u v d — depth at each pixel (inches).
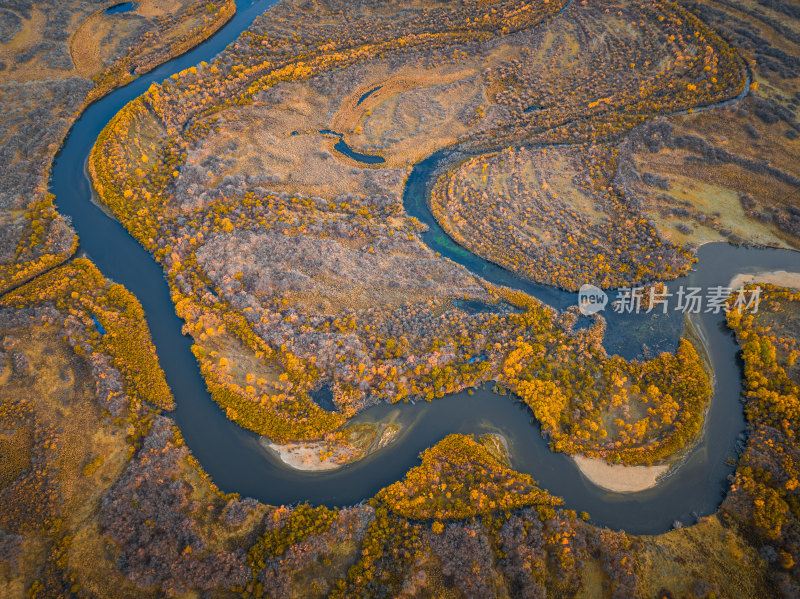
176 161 5182.1
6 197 4707.2
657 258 4306.1
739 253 4343.0
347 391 3636.8
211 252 4404.5
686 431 3366.1
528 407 3614.7
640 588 2854.3
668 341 3897.6
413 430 3538.4
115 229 4670.3
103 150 5059.1
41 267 4301.2
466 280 4286.4
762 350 3627.0
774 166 4699.8
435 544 2989.7
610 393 3607.3
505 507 3147.1
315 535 3026.6
